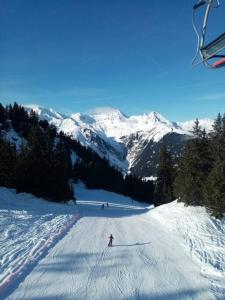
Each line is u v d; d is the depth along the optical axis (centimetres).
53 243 2314
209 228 3150
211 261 2038
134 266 1892
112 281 1620
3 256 1864
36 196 5175
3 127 13775
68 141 18475
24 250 2028
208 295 1518
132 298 1430
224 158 3709
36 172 5184
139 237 2805
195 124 4553
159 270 1845
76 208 5328
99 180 14175
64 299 1370
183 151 5016
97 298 1404
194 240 2664
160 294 1497
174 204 5144
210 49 823
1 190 4344
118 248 2303
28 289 1448
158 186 7181
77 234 2745
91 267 1820
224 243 2566
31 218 3316
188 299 1459
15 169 5109
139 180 14638
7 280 1504
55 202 5434
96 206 7638
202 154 4378
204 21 827
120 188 14688
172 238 2839
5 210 3588
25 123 15425
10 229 2622
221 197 3491
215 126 4319
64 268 1767
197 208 4278
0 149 5106
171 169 7025
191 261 2070
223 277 1761
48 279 1585
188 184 4419
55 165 5491
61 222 3284
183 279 1714
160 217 4353
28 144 5462
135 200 13900
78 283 1559
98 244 2397
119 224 3634
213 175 3631
